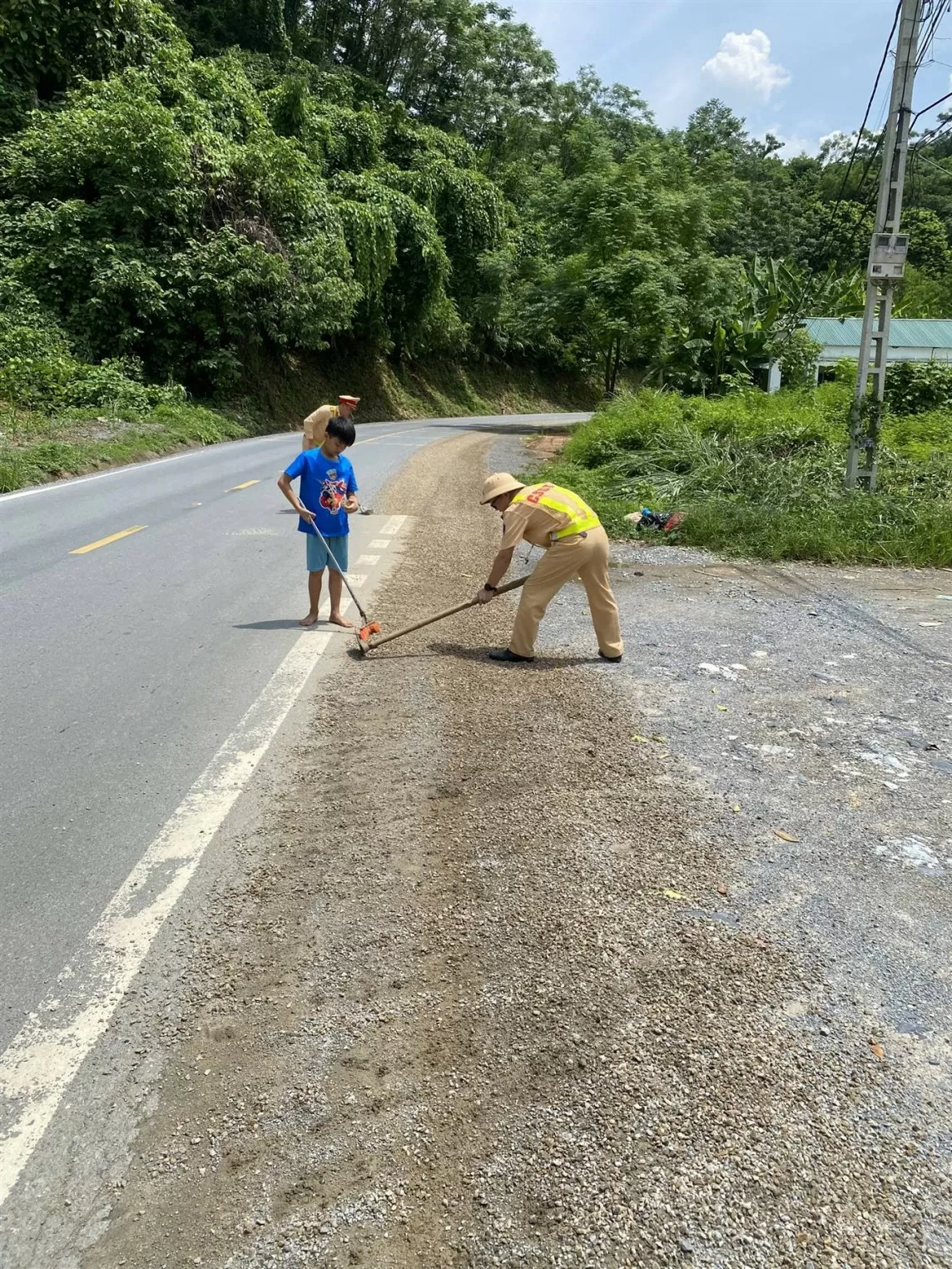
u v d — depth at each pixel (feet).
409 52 163.84
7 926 9.06
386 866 10.19
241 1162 6.40
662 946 8.68
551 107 193.57
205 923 9.20
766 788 12.30
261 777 12.53
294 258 82.53
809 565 30.22
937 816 11.59
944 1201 6.03
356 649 18.60
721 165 97.04
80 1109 6.88
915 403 60.08
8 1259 5.69
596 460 50.44
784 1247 5.69
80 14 76.28
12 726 14.03
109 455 49.16
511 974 8.30
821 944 8.79
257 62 116.16
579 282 86.02
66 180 71.00
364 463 53.26
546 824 11.10
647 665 18.07
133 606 21.30
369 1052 7.41
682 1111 6.72
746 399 57.72
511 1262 5.60
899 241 34.78
